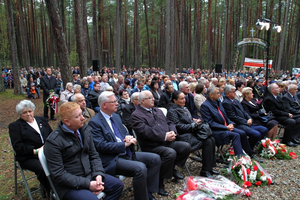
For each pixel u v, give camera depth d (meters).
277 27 9.66
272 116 5.19
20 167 2.84
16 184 3.05
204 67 40.03
